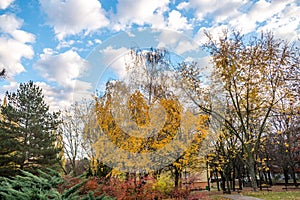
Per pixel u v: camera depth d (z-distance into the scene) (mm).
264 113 13039
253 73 11891
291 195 9422
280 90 12055
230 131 12375
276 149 19328
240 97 12430
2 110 14789
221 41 11992
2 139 13656
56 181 2855
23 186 2609
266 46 11938
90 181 4152
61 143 16781
